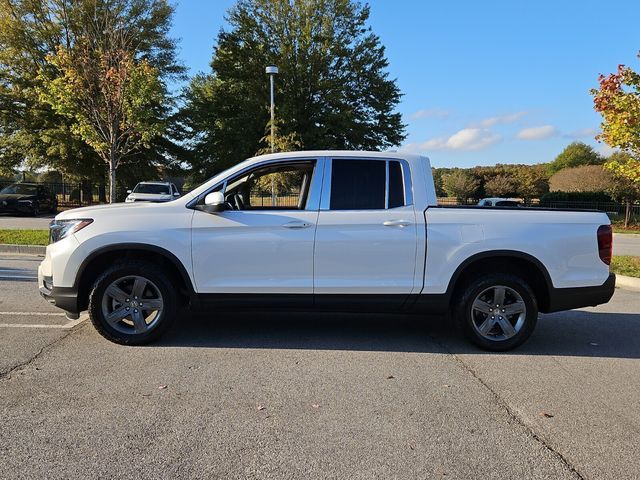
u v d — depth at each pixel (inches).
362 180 205.3
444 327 241.4
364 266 200.7
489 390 165.5
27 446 124.5
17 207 922.1
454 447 128.2
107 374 172.6
